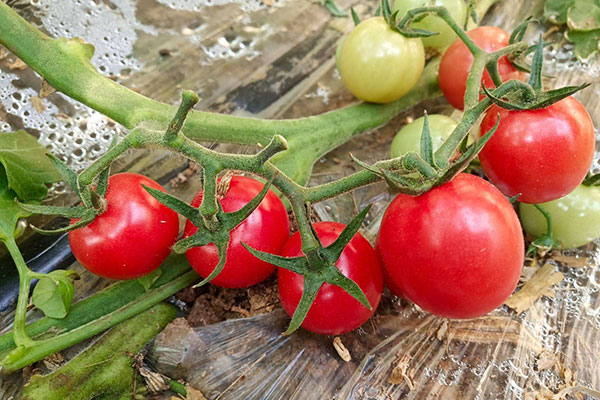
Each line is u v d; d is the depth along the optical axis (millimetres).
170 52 221
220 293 163
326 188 124
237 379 147
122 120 163
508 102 135
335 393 147
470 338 159
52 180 169
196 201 140
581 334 163
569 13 232
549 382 154
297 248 138
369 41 177
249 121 180
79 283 166
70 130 197
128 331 152
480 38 177
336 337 155
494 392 150
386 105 201
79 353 148
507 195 150
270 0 240
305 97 217
